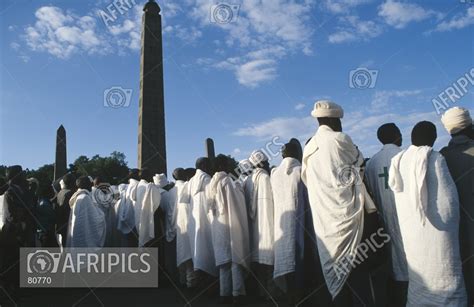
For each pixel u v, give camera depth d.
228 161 6.60
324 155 4.49
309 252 5.37
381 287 4.78
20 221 6.87
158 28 22.45
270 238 6.16
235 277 6.11
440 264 3.79
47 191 8.61
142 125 21.73
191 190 7.36
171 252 8.38
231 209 6.33
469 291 4.12
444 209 3.83
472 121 4.44
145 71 22.06
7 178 7.38
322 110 4.82
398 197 4.13
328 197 4.39
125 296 7.07
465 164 4.25
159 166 21.86
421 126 4.07
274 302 6.17
